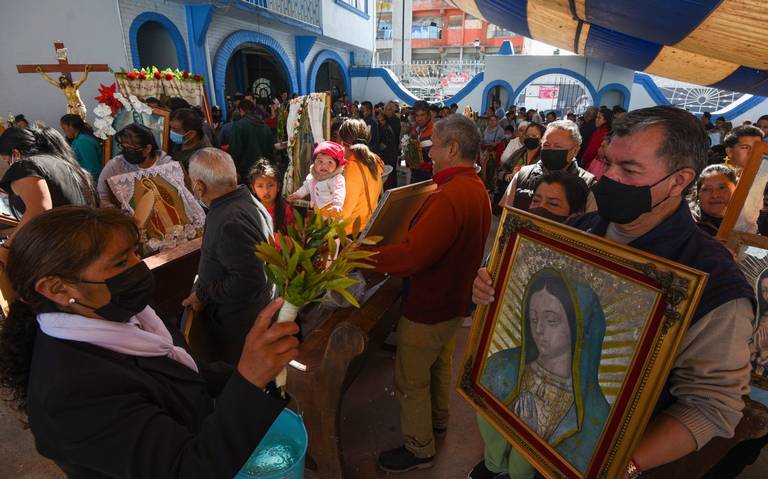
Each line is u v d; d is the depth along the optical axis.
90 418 0.81
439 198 1.68
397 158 7.32
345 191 3.13
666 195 0.95
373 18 17.97
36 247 0.84
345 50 17.61
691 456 1.40
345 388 1.90
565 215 1.88
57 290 0.87
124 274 0.92
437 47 36.50
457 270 1.77
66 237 0.85
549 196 1.89
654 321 0.84
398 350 1.95
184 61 9.18
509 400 1.18
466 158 1.80
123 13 7.71
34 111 6.66
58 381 0.81
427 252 1.62
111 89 4.07
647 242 1.02
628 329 0.89
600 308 0.94
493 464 1.50
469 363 1.30
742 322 0.88
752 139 2.67
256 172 2.93
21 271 0.86
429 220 1.65
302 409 1.84
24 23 6.36
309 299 0.86
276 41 12.43
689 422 0.90
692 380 0.92
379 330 2.21
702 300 0.91
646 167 0.93
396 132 7.69
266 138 5.45
